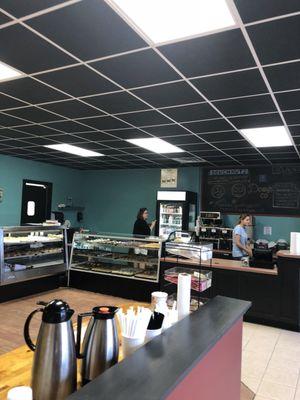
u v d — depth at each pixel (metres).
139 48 2.51
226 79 3.00
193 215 7.91
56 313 1.15
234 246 5.88
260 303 4.50
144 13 2.08
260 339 3.98
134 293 5.29
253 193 7.38
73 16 2.12
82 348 1.29
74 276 5.86
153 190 8.60
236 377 1.82
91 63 2.79
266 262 4.60
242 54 2.53
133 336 1.37
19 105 3.98
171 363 1.12
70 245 6.17
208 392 1.40
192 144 5.66
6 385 1.22
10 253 5.05
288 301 4.34
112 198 9.21
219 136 5.06
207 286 2.62
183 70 2.85
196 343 1.30
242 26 2.16
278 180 7.18
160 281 5.06
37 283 5.43
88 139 5.66
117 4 1.99
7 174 7.66
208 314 1.67
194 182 8.03
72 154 7.18
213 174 7.84
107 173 9.34
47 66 2.89
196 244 2.88
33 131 5.26
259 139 5.16
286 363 3.36
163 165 8.08
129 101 3.69
